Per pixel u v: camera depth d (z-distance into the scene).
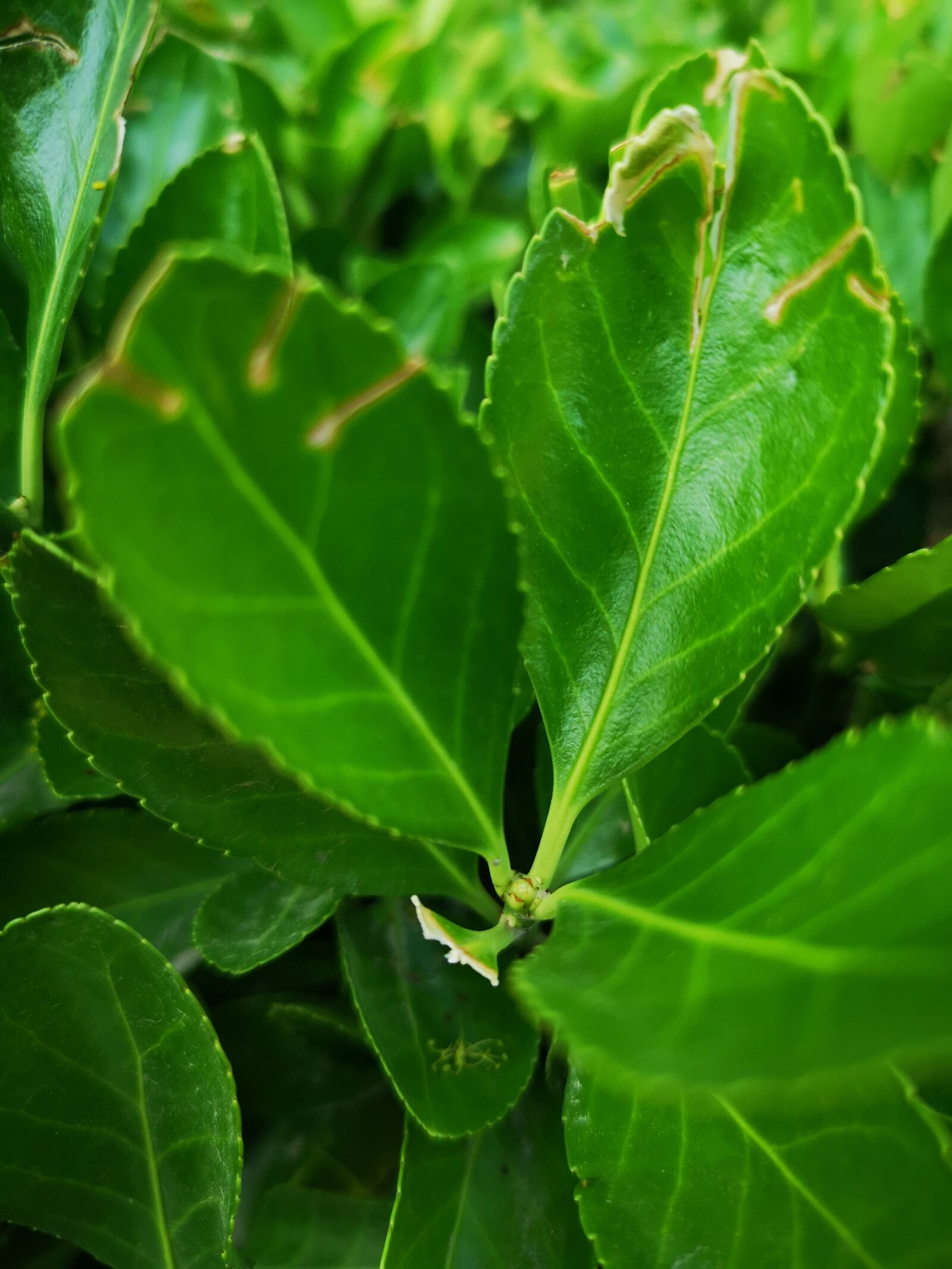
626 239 0.09
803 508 0.08
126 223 0.13
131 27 0.10
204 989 0.11
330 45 0.19
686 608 0.09
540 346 0.09
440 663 0.07
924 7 0.16
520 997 0.07
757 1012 0.06
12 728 0.11
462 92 0.18
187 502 0.06
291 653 0.07
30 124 0.11
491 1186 0.10
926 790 0.06
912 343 0.11
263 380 0.06
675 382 0.09
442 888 0.10
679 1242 0.08
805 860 0.07
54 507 0.11
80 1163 0.09
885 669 0.11
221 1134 0.09
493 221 0.16
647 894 0.08
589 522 0.09
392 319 0.14
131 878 0.11
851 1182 0.08
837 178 0.08
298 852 0.09
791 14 0.17
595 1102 0.09
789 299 0.09
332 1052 0.11
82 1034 0.09
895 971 0.06
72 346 0.13
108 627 0.09
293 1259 0.10
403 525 0.07
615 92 0.17
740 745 0.12
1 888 0.11
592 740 0.09
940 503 0.16
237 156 0.11
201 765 0.09
